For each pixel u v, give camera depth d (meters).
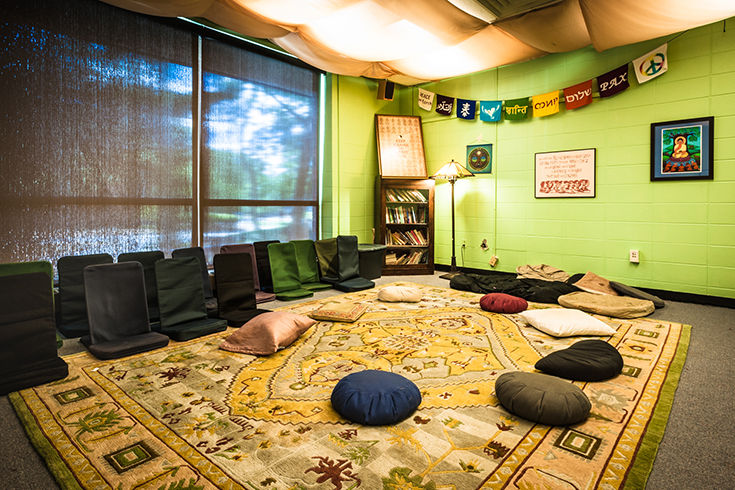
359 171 7.00
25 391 2.44
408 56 5.16
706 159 4.65
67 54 3.88
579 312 3.64
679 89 4.79
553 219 5.89
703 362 2.88
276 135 5.89
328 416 2.15
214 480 1.63
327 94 6.48
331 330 3.65
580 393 2.10
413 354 3.05
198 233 5.03
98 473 1.67
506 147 6.32
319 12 3.95
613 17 3.97
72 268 3.73
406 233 7.04
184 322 3.61
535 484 1.59
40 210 3.77
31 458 1.83
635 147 5.14
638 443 1.86
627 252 5.27
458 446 1.86
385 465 1.72
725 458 1.78
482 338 3.41
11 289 2.66
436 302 4.71
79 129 3.98
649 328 3.65
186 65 4.80
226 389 2.47
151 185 4.55
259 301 4.71
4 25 3.51
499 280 5.37
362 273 6.21
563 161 5.73
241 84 5.40
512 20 4.36
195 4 3.68
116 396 2.38
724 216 4.59
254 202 5.65
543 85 5.90
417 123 7.21
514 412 2.12
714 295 4.69
